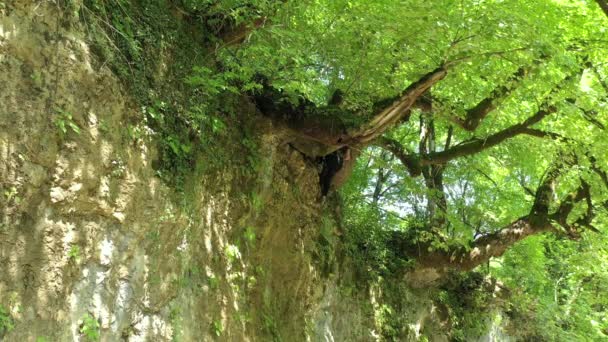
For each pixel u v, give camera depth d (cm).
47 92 559
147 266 695
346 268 1291
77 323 598
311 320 1121
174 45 772
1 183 517
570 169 1341
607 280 2019
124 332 660
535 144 1312
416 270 1551
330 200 1256
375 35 977
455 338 1708
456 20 902
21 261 539
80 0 604
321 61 1050
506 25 894
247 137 920
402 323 1478
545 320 2053
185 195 753
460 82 1120
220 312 828
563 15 1169
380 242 1515
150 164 695
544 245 2180
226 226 862
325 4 1021
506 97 1137
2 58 520
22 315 535
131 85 673
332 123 981
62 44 577
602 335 2228
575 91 1059
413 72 1049
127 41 675
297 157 1058
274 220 999
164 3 778
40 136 550
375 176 1728
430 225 1573
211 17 873
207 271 813
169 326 725
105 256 635
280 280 1030
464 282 1803
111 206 636
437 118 1217
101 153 618
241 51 890
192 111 780
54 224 573
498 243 1498
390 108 991
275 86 888
